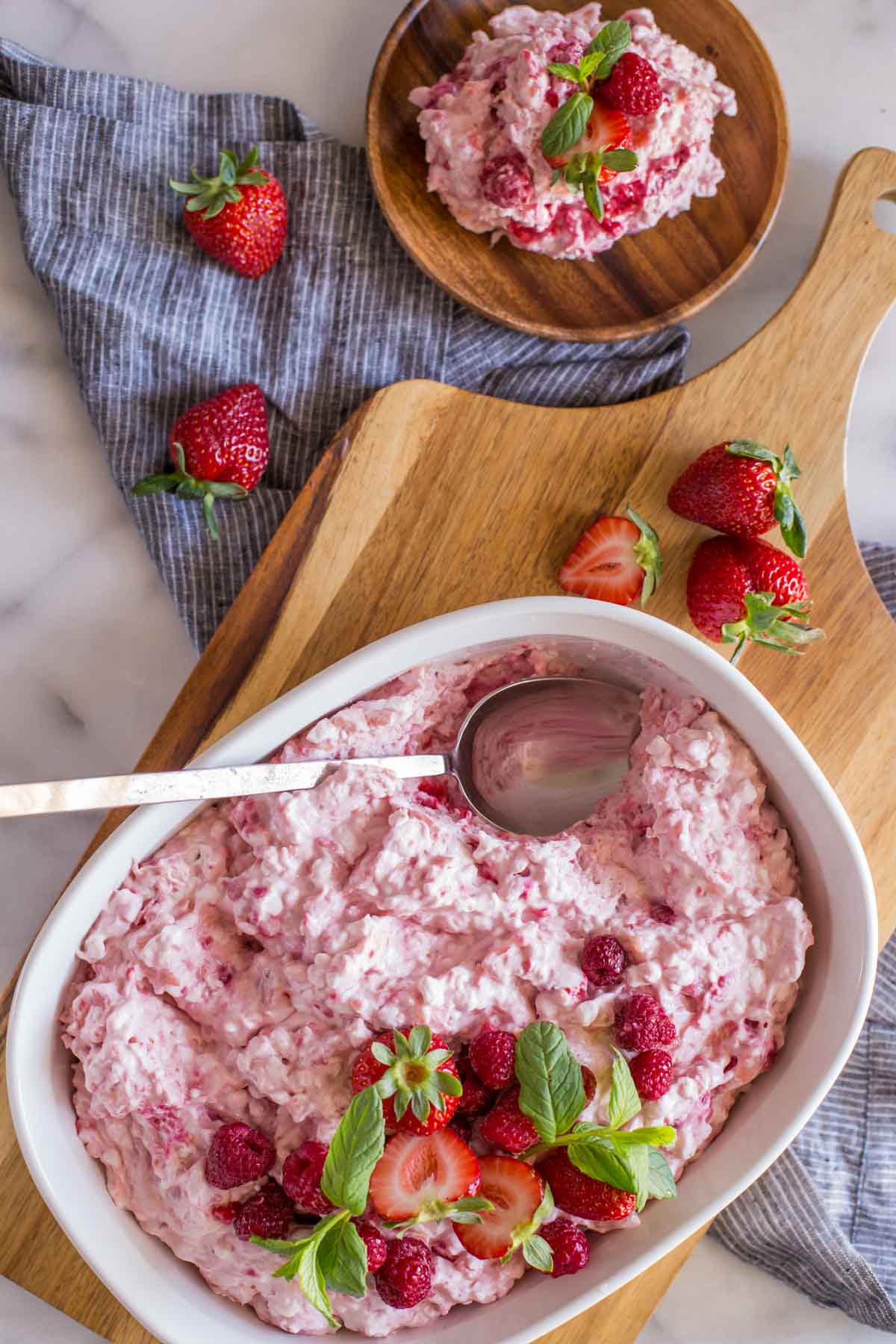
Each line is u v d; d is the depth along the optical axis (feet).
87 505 3.04
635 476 2.86
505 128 2.90
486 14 2.97
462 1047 2.67
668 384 2.99
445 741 2.82
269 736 2.68
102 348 2.93
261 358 2.97
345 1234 2.51
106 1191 2.68
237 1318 2.68
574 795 2.81
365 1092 2.53
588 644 2.75
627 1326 2.81
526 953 2.66
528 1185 2.61
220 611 2.98
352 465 2.84
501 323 2.93
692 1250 2.84
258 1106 2.67
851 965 2.68
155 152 2.96
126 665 3.04
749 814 2.72
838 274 2.87
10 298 3.01
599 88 2.88
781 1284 3.03
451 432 2.86
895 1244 2.99
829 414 2.87
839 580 2.87
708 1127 2.71
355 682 2.70
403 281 2.97
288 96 3.04
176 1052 2.67
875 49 3.06
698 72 2.95
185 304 2.95
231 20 3.03
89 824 3.04
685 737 2.72
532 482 2.86
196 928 2.68
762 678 2.87
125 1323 2.81
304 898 2.67
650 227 2.97
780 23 3.06
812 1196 2.95
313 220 2.97
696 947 2.68
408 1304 2.61
